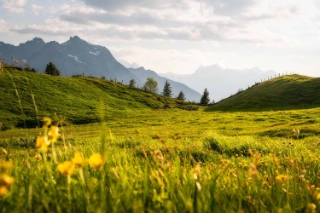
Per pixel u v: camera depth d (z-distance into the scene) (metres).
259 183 2.48
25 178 1.93
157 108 104.19
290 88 88.00
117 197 1.54
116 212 1.41
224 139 15.34
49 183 1.81
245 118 55.00
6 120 60.38
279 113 56.78
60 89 93.56
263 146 13.84
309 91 81.62
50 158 2.20
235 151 13.71
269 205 2.07
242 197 2.04
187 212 1.32
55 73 137.00
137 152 8.13
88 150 4.46
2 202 1.49
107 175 2.17
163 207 1.59
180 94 153.25
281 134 27.41
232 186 2.40
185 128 45.34
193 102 134.50
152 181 2.06
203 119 59.25
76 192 1.69
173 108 103.69
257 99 86.69
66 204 1.58
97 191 1.74
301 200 2.10
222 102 106.50
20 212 1.39
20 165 2.66
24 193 1.66
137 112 85.38
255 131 34.94
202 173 2.58
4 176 1.13
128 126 53.97
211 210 1.59
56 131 1.58
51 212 1.43
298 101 76.88
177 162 2.27
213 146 14.45
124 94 112.69
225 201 1.97
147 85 156.25
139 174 2.33
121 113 80.06
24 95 77.88
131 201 1.61
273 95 86.19
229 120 54.53
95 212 1.36
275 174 3.26
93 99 94.88
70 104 82.44
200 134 33.28
